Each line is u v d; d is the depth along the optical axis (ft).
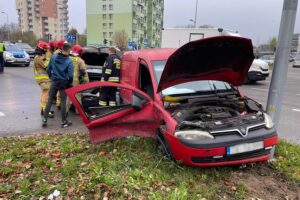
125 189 11.91
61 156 15.75
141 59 18.66
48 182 12.94
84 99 22.72
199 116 14.23
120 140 17.21
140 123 15.70
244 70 15.62
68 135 19.70
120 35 249.14
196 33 61.52
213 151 12.73
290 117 27.58
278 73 15.20
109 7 280.10
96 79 32.04
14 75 55.62
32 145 17.67
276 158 15.76
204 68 15.01
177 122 13.76
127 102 19.53
